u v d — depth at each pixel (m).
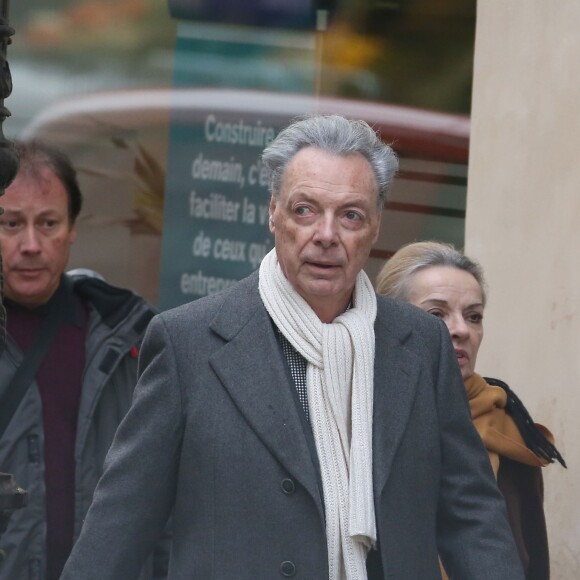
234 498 12.18
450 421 12.98
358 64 23.62
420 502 12.52
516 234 20.61
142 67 23.41
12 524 15.15
